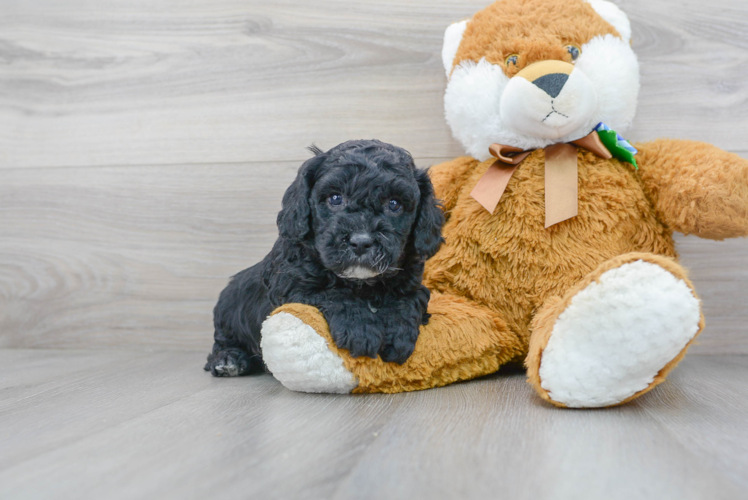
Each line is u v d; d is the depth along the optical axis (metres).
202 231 2.19
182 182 2.20
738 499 0.76
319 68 2.13
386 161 1.32
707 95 1.97
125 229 2.23
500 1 1.72
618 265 1.15
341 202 1.31
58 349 2.25
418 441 1.00
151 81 2.22
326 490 0.80
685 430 1.05
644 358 1.13
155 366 1.87
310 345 1.31
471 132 1.69
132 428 1.12
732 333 1.96
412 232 1.39
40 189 2.27
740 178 1.44
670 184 1.52
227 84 2.18
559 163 1.58
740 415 1.16
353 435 1.04
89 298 2.25
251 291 1.67
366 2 2.10
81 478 0.86
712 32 1.97
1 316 2.29
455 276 1.65
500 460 0.90
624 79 1.61
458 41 1.75
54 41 2.27
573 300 1.18
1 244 2.29
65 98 2.27
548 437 1.01
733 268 1.96
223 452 0.97
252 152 2.17
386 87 2.10
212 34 2.19
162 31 2.21
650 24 1.98
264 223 2.16
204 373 1.74
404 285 1.42
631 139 1.99
